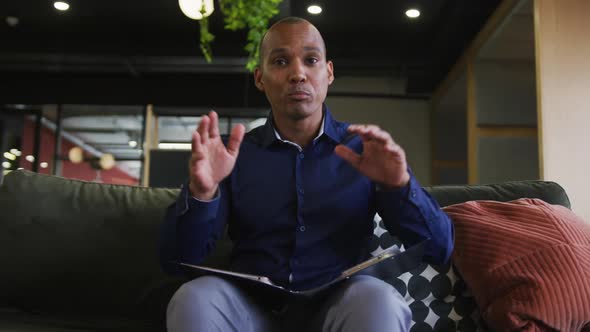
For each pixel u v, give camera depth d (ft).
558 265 4.67
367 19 21.68
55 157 27.17
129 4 21.01
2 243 5.20
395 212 3.92
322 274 4.24
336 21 21.94
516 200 5.43
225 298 3.49
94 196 5.54
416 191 3.85
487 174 19.71
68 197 5.49
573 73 13.48
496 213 5.27
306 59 4.41
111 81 26.84
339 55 24.30
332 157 4.52
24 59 24.30
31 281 5.13
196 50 23.77
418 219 3.89
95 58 24.08
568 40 13.60
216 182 3.67
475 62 20.52
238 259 4.46
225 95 26.86
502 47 19.17
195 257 3.96
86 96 26.76
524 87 20.24
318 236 4.29
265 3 10.98
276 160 4.51
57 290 5.16
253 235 4.40
